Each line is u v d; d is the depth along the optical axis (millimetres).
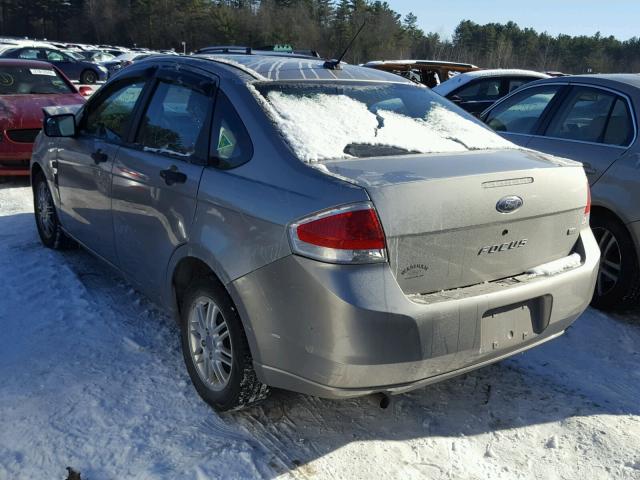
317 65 3562
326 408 3156
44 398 3098
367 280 2389
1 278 4574
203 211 2943
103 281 4609
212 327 3010
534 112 5211
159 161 3338
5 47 24531
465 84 10258
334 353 2420
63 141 4559
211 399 3051
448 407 3219
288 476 2639
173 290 3340
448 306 2498
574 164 3080
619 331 4176
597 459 2852
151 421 2965
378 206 2396
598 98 4652
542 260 2945
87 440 2799
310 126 2910
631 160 4176
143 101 3723
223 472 2633
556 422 3121
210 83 3219
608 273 4395
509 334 2752
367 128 3047
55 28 92688
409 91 3635
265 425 2992
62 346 3625
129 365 3451
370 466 2738
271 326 2598
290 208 2520
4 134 7395
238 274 2688
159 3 83250
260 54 3838
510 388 3416
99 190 3980
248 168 2807
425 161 2775
